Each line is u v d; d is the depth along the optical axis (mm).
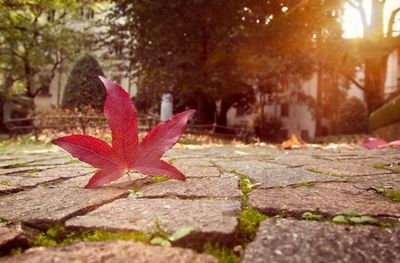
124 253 1032
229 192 1887
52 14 22172
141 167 1732
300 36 14695
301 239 1138
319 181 2303
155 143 1750
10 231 1251
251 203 1614
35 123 13070
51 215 1472
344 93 29469
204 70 14758
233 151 6078
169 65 13562
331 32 16078
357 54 16344
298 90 32344
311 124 33438
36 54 21219
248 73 20594
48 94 32312
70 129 11984
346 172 2770
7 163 4062
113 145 1717
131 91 30234
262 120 31156
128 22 14578
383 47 15695
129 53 14961
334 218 1368
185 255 1021
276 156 4695
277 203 1608
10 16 19062
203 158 4395
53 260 992
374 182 2271
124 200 1692
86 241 1174
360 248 1072
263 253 1034
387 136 9234
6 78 21453
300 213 1466
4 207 1666
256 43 14445
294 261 985
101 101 17516
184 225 1259
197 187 2018
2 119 21172
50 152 6105
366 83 19828
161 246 1098
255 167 3148
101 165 1715
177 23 13477
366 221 1331
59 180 2496
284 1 13398
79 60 17938
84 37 21531
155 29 13758
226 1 13023
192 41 14617
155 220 1332
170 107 15625
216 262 981
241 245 1171
